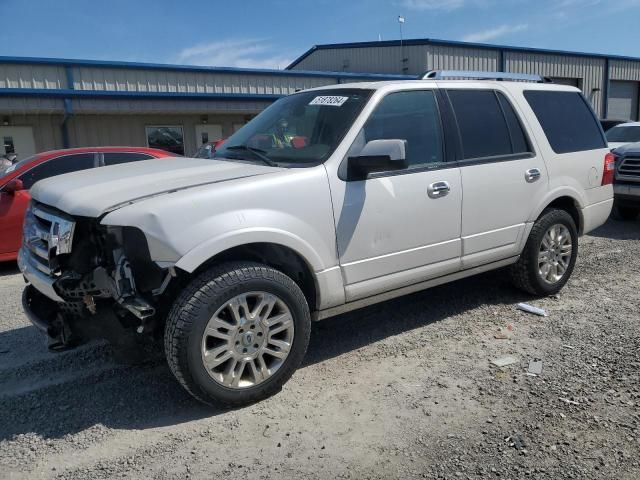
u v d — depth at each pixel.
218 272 3.31
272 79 20.81
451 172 4.34
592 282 5.86
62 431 3.26
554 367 3.88
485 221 4.61
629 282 5.84
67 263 3.38
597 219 5.75
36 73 16.38
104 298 3.33
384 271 4.03
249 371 3.48
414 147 4.21
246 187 3.40
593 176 5.61
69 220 3.33
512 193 4.79
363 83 4.33
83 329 3.47
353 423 3.27
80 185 3.60
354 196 3.80
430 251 4.27
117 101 16.59
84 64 17.02
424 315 4.98
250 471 2.85
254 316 3.41
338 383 3.76
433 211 4.22
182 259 3.13
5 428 3.30
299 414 3.38
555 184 5.17
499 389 3.59
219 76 19.64
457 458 2.90
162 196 3.24
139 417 3.40
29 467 2.93
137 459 2.97
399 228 4.05
